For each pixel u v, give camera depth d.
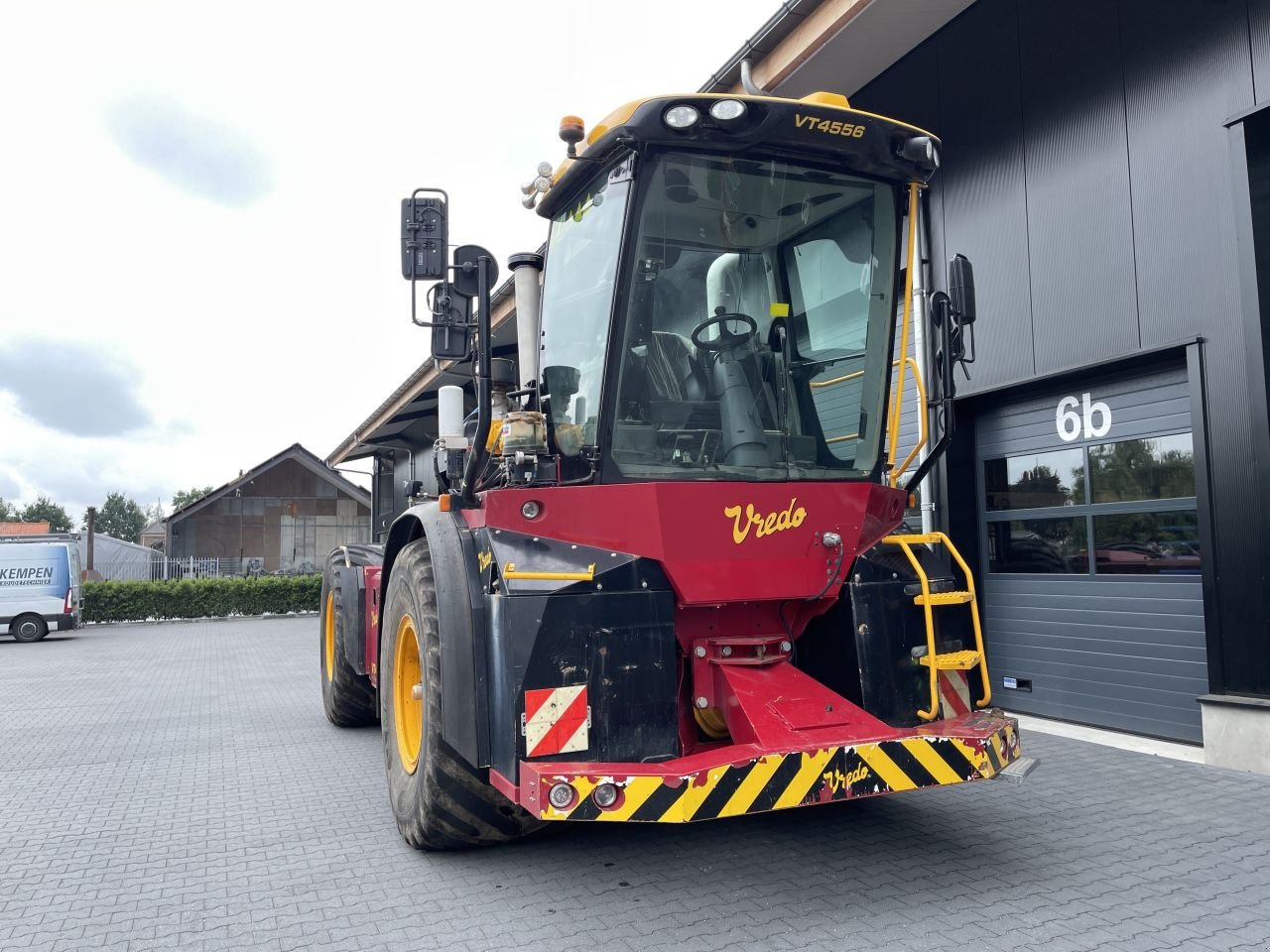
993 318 7.41
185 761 6.45
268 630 20.83
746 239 3.97
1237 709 5.49
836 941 3.18
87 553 30.70
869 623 3.95
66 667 13.16
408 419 15.27
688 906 3.52
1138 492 6.40
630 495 3.60
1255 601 5.45
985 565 7.71
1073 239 6.70
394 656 4.65
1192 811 4.70
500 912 3.51
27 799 5.43
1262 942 3.15
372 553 7.14
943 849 4.16
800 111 3.77
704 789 3.15
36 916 3.58
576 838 4.42
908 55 8.25
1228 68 5.66
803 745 3.34
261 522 37.94
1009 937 3.20
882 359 4.29
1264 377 5.38
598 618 3.48
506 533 3.65
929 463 4.25
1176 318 5.95
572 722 3.39
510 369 4.51
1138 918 3.36
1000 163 7.33
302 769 6.16
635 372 3.80
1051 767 5.63
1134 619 6.43
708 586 3.66
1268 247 5.50
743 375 3.97
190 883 3.94
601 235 3.92
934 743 3.48
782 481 3.93
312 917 3.51
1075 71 6.69
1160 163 6.06
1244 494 5.51
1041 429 7.19
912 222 4.30
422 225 3.85
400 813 4.34
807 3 7.33
